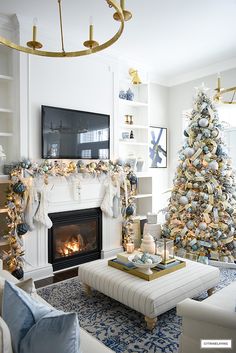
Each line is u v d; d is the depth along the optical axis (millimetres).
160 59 4465
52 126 3502
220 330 1547
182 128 5258
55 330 1048
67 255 3762
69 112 3666
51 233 3582
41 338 1061
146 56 4340
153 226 4199
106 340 2152
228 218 3715
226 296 1972
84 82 3873
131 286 2309
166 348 2059
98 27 3443
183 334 1707
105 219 4133
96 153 3973
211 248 3756
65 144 3631
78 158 3768
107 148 4113
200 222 3768
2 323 1140
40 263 3443
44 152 3428
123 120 4812
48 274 3471
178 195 3984
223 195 3729
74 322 1047
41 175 3391
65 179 3670
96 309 2627
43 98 3473
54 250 3633
